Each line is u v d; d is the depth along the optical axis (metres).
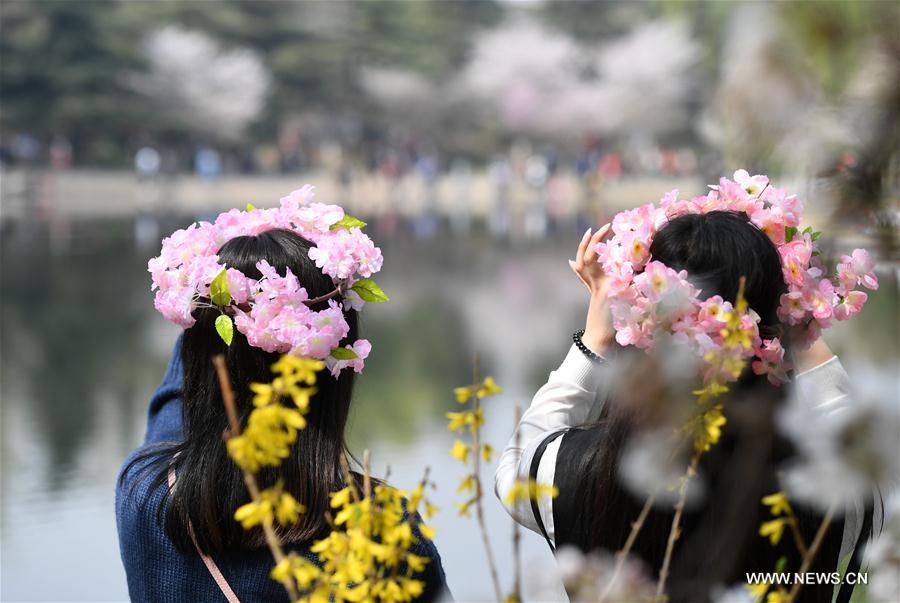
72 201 85.81
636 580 3.21
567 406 4.02
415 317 29.23
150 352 23.66
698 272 3.62
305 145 147.00
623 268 3.63
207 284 4.00
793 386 3.66
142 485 4.08
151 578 4.01
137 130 123.00
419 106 153.00
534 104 150.00
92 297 33.19
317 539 3.96
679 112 143.38
